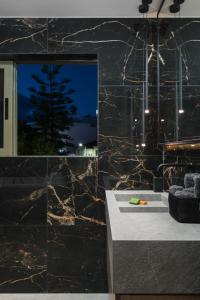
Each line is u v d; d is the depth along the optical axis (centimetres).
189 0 211
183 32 232
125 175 234
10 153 250
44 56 246
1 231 234
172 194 126
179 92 225
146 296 89
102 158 235
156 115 234
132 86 236
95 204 233
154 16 236
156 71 235
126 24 239
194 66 225
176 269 88
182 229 104
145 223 114
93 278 229
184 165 190
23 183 235
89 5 221
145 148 234
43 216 234
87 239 232
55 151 280
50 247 232
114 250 89
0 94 252
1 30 239
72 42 238
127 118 235
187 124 215
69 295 226
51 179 235
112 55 237
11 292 230
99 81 237
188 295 88
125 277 89
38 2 217
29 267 232
